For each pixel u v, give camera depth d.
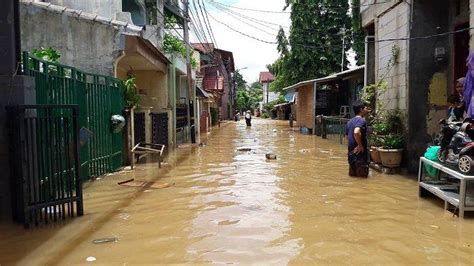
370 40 13.34
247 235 5.41
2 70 6.19
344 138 19.03
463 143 6.65
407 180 9.31
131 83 12.10
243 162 12.79
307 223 5.95
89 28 11.80
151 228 5.78
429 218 6.21
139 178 9.85
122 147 11.71
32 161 6.02
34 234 5.53
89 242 5.19
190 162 12.86
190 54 21.44
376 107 11.47
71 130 6.95
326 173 10.48
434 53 9.84
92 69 11.82
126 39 11.98
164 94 17.73
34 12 11.59
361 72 19.56
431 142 9.68
